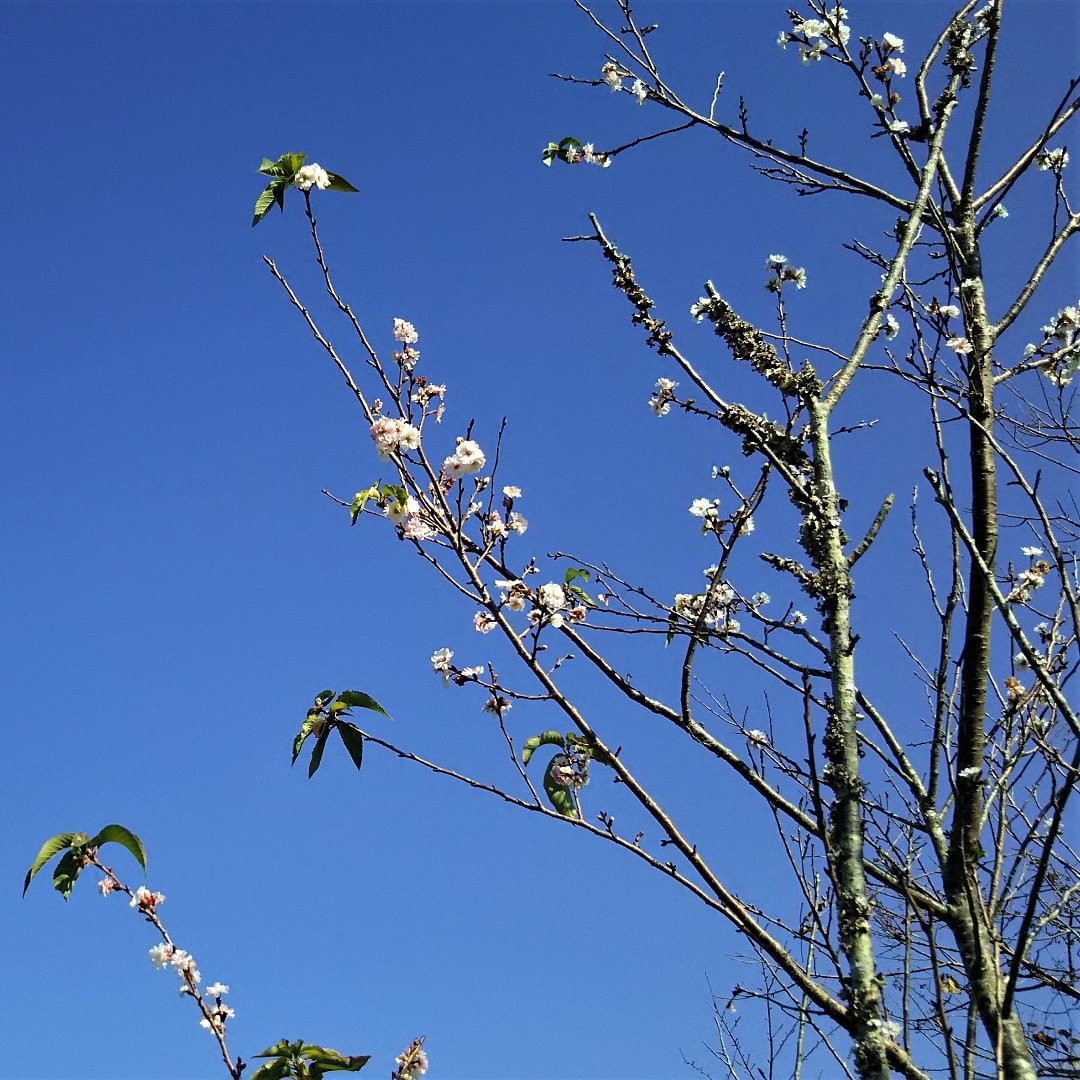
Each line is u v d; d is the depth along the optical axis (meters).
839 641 3.46
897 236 4.92
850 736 3.24
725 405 3.94
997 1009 3.16
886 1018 3.02
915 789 4.01
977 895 3.29
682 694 3.66
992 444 3.71
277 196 3.69
